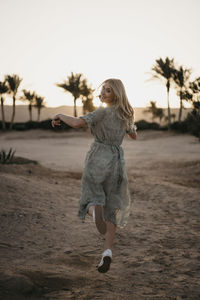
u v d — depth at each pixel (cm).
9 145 2727
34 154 1920
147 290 244
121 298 228
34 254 322
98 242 375
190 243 375
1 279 234
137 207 603
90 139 3366
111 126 256
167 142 2700
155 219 507
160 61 3250
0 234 373
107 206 261
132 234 415
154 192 757
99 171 252
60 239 380
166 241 384
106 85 263
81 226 441
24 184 669
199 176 1079
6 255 309
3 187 598
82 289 244
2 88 4341
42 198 588
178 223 482
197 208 588
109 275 278
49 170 1123
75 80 3991
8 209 477
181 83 2686
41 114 10631
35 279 250
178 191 761
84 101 4134
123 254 338
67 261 309
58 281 255
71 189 752
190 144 2408
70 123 242
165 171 1221
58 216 482
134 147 2400
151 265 302
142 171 1227
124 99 262
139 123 3981
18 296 219
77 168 1277
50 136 3631
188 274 278
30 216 459
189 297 231
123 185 262
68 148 2438
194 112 1223
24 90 5109
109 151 257
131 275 278
